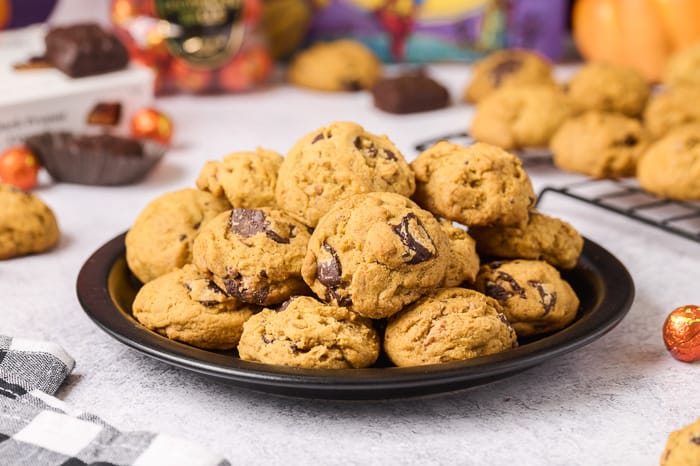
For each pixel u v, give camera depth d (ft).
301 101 3.75
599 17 3.93
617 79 3.15
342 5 4.08
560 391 1.95
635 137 2.81
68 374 1.99
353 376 1.78
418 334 1.88
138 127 3.01
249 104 3.69
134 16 3.49
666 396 1.94
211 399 1.94
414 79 3.58
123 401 1.94
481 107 3.09
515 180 2.06
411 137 3.22
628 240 2.55
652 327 2.15
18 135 2.94
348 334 1.87
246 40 3.69
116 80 3.03
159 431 1.86
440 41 4.15
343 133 2.04
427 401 1.93
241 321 1.97
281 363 1.86
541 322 2.01
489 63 3.64
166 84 3.73
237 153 2.16
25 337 2.13
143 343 1.89
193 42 3.59
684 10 3.76
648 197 2.79
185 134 3.29
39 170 2.90
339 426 1.87
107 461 1.69
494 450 1.81
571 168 2.86
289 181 2.03
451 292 1.93
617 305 1.98
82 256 2.49
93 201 2.80
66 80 3.00
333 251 1.89
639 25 3.84
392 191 2.02
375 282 1.87
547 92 3.04
